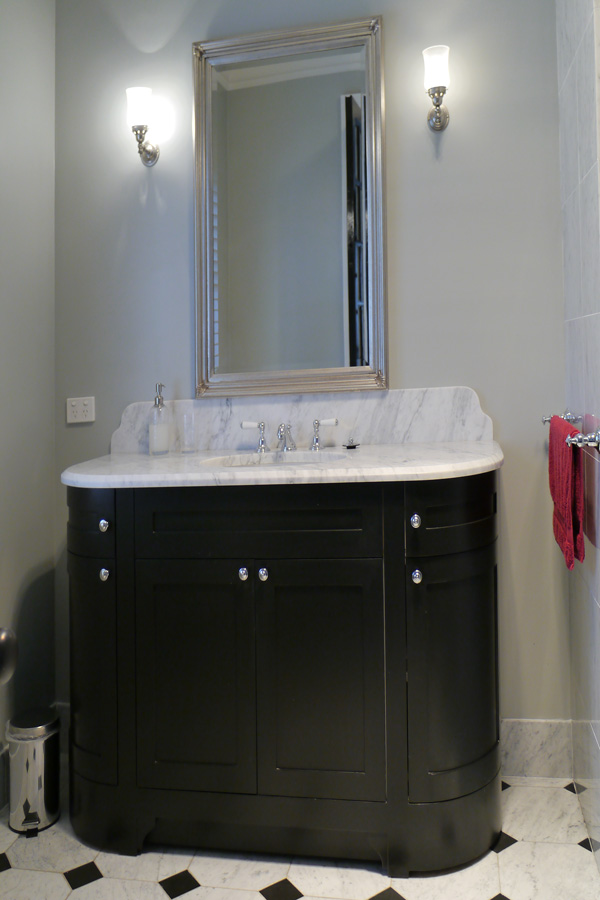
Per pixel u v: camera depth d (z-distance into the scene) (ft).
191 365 7.59
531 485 7.02
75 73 7.79
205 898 5.26
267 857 5.79
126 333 7.72
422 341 7.17
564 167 6.64
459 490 5.53
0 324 6.79
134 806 5.83
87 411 7.77
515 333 7.00
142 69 7.66
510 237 6.99
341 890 5.32
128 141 7.69
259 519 5.60
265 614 5.60
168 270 7.62
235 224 7.43
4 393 6.88
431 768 5.45
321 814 5.56
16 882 5.48
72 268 7.80
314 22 7.30
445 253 7.11
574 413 6.40
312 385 7.27
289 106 7.31
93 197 7.76
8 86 6.91
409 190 7.16
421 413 7.15
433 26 7.10
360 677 5.50
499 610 7.13
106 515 5.84
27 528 7.30
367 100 7.13
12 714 6.97
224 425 7.51
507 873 5.48
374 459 5.88
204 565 5.68
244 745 5.65
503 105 6.98
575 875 5.43
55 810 6.39
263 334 7.40
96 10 7.75
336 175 7.22
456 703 5.53
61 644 7.86
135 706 5.82
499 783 5.93
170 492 5.73
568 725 7.00
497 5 6.97
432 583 5.45
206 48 7.42
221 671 5.68
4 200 6.84
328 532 5.52
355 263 7.20
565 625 7.01
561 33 6.62
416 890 5.31
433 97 6.82
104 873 5.59
